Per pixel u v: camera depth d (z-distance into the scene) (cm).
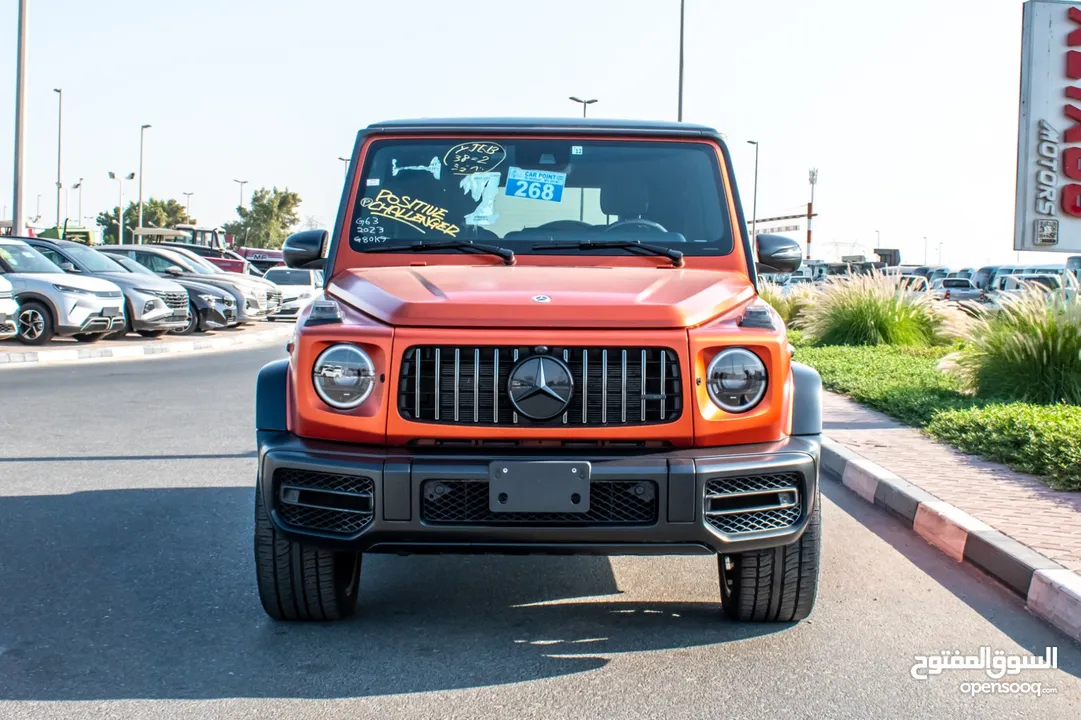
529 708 364
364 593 502
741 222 510
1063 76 1367
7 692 375
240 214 9256
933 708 370
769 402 403
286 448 397
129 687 381
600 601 491
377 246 502
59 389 1320
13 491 716
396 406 392
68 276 1886
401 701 369
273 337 2508
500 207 511
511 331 394
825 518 679
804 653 422
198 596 491
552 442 395
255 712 359
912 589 518
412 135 526
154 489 727
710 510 389
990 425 867
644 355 394
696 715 360
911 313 1939
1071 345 1052
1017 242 1385
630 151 522
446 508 390
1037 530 570
